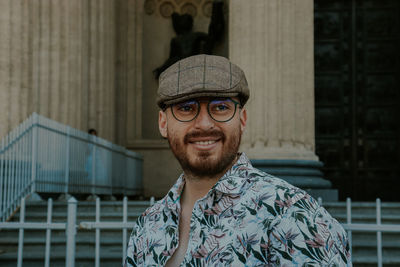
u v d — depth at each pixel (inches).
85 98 488.7
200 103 58.4
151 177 633.6
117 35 627.8
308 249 49.9
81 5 456.8
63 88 431.5
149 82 654.5
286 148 415.5
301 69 427.2
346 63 613.0
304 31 433.7
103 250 275.1
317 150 607.5
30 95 400.5
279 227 51.3
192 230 55.7
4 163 329.4
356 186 600.4
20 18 394.0
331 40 615.8
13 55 387.9
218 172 59.1
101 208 328.2
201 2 654.5
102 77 520.4
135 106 644.1
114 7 568.7
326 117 609.6
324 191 418.0
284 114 418.9
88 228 160.1
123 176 547.5
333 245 50.9
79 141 415.2
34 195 330.6
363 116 606.5
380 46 611.8
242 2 431.8
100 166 467.2
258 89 421.1
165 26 659.4
